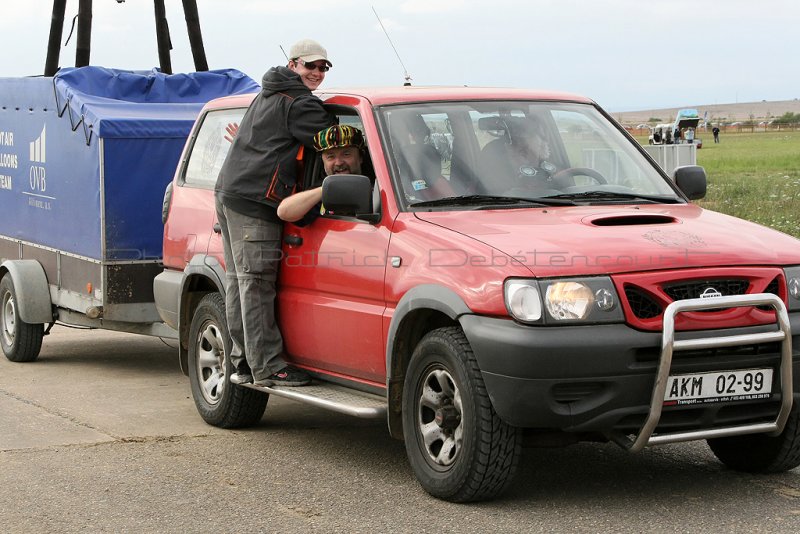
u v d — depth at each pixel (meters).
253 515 6.13
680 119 73.25
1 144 13.50
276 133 7.50
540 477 6.85
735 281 6.00
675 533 5.67
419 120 7.20
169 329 11.09
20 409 9.24
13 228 13.11
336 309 7.07
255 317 7.55
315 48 8.00
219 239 8.48
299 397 7.18
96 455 7.55
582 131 7.61
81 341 13.88
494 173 7.07
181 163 9.46
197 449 7.75
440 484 6.24
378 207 6.87
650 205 7.11
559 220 6.48
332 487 6.71
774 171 43.84
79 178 11.31
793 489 6.51
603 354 5.68
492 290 5.86
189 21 15.38
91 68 12.20
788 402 6.02
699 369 5.85
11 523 6.02
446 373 6.19
